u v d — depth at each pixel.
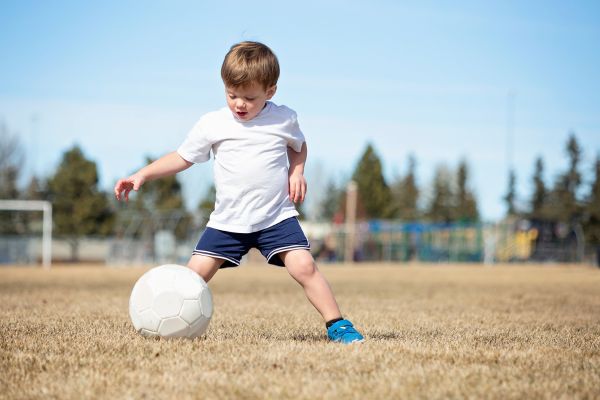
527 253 48.44
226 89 5.93
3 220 57.81
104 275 25.48
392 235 51.16
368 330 7.43
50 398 3.95
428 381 4.32
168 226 48.34
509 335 7.11
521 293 14.98
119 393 4.03
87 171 60.97
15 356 5.15
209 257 6.14
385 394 3.99
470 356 5.24
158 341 5.80
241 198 6.00
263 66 5.82
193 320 5.95
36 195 61.06
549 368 4.84
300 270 6.00
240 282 19.69
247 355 5.16
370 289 16.27
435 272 29.31
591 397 4.00
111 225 61.25
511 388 4.17
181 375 4.44
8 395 4.02
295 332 7.19
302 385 4.17
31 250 46.88
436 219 85.25
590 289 16.73
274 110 6.15
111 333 6.64
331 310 6.04
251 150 6.00
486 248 49.00
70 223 59.88
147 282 6.03
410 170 89.12
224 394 3.97
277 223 6.02
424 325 8.13
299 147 6.33
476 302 12.30
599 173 72.56
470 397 3.93
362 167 77.56
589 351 5.77
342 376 4.43
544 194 81.88
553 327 8.22
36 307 10.16
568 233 48.72
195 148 6.22
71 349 5.50
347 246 50.78
